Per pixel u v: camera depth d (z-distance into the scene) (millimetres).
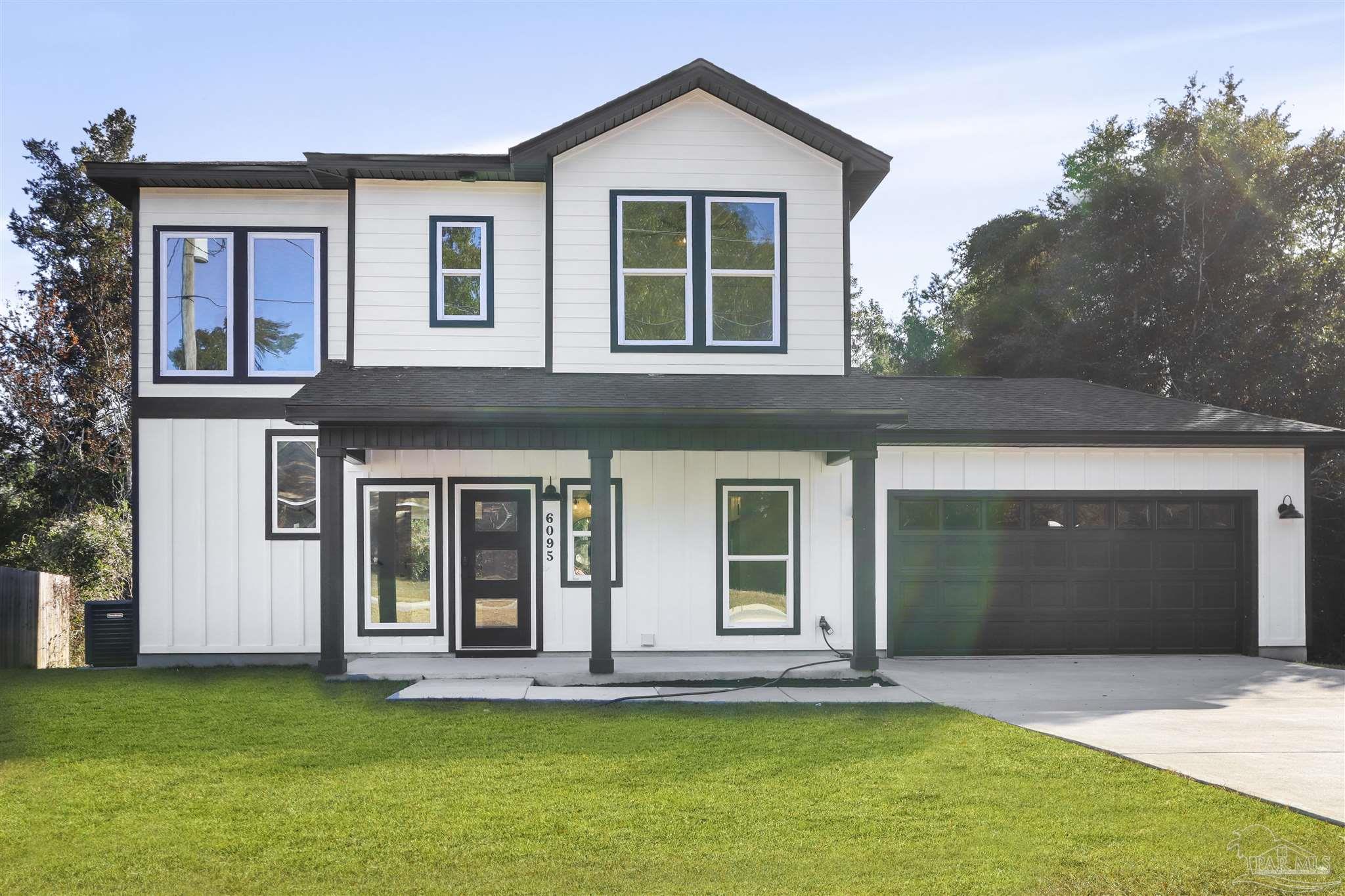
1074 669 12609
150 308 13297
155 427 13219
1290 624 13945
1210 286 25703
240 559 13172
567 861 5465
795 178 13375
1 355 28625
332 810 6371
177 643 13062
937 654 13641
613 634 13070
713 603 13195
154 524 13148
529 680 11602
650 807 6414
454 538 13156
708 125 13297
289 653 13117
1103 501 13883
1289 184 25797
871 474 11977
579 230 13180
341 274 13594
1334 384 24000
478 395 11758
